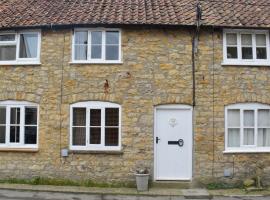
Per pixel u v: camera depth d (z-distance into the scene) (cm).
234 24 1515
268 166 1530
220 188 1499
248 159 1523
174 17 1555
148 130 1512
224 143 1518
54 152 1525
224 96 1530
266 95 1545
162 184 1498
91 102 1528
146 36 1537
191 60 1531
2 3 1817
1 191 1400
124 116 1516
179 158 1519
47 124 1537
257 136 1545
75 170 1513
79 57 1555
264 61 1552
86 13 1602
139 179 1442
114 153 1505
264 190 1468
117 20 1514
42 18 1581
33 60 1565
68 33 1552
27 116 1559
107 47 1551
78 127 1534
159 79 1525
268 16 1614
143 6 1686
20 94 1555
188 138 1523
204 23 1509
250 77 1543
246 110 1545
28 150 1528
